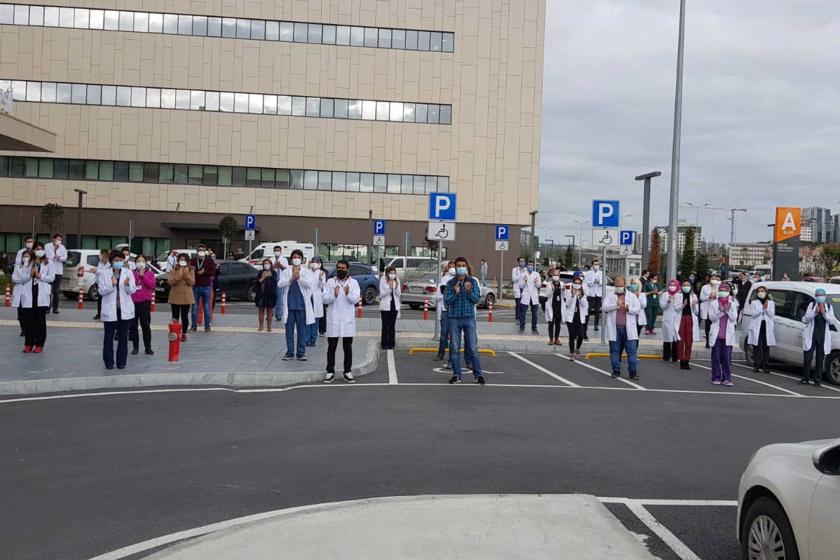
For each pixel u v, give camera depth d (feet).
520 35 170.40
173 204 163.22
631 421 31.42
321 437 26.55
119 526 17.34
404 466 22.93
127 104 160.56
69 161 160.97
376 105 167.43
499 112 170.19
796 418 33.68
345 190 167.43
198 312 59.93
